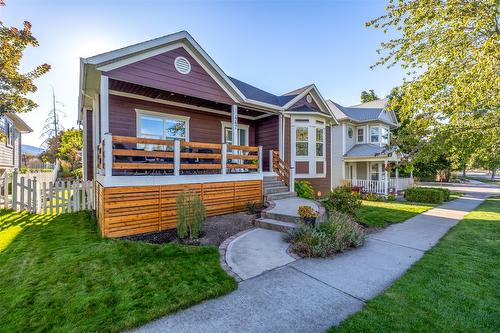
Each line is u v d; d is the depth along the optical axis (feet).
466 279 11.82
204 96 27.09
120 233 17.74
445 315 8.86
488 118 21.18
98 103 26.30
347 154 56.90
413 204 40.32
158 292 10.28
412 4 18.45
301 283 11.45
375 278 12.06
